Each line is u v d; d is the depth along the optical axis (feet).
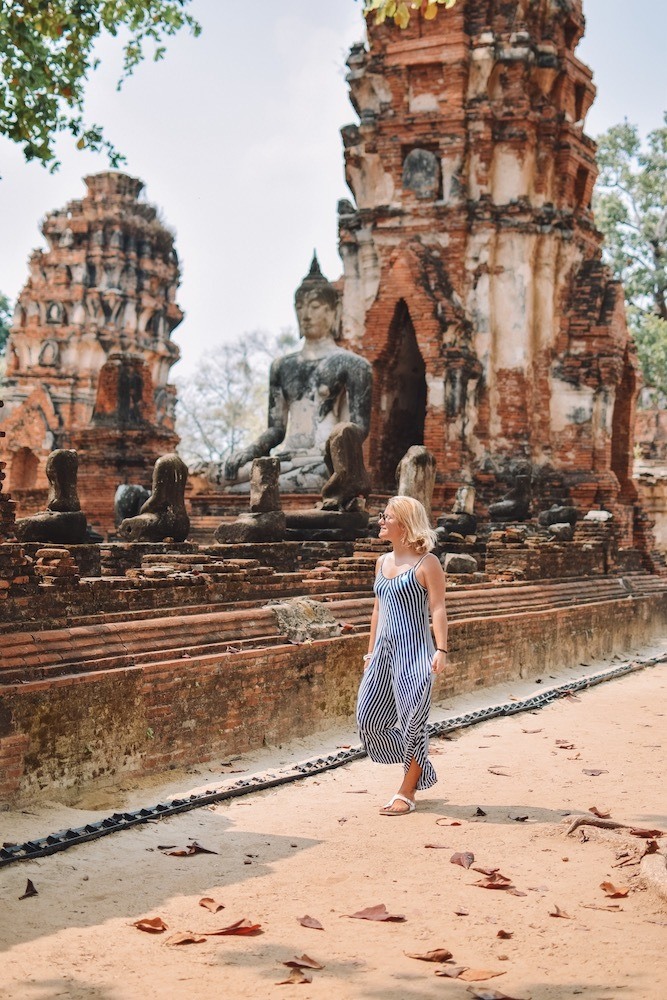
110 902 20.30
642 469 128.26
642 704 47.03
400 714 27.43
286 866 22.66
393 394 98.78
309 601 38.37
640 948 18.51
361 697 28.19
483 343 93.81
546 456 95.50
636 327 168.25
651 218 174.19
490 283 94.17
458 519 69.31
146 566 37.35
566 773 32.14
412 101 95.91
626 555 78.07
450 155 94.53
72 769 27.14
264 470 51.26
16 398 187.01
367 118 96.84
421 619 27.91
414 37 94.89
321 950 18.24
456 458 91.50
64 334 189.37
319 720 36.65
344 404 80.69
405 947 18.43
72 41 58.85
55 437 149.59
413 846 24.22
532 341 95.76
